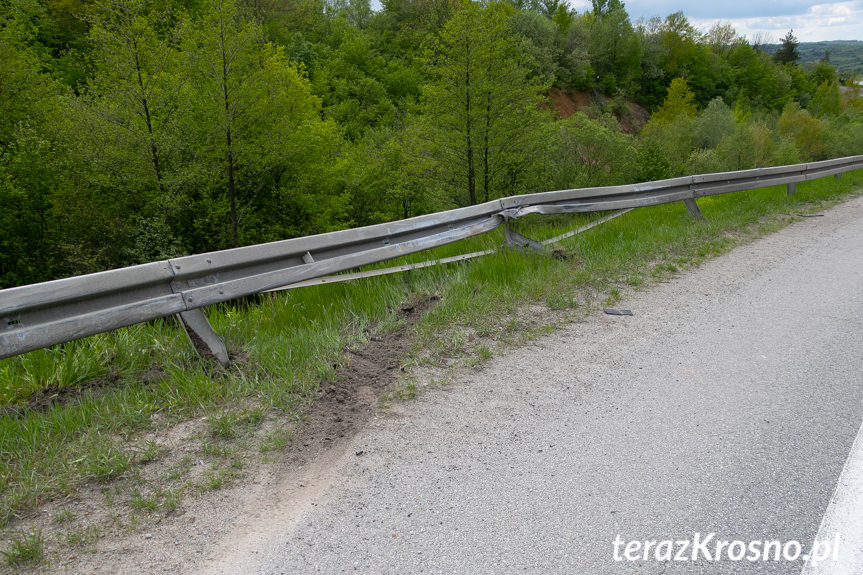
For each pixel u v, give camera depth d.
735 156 44.81
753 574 2.15
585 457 2.99
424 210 24.86
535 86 14.95
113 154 17.75
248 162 19.89
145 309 3.81
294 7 70.00
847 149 57.34
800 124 57.81
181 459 2.98
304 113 21.67
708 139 51.91
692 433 3.22
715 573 2.16
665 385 3.88
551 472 2.85
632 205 8.75
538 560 2.24
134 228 18.45
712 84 100.25
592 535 2.38
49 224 19.41
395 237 5.81
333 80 58.19
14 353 3.24
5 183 17.33
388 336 4.77
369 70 64.19
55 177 18.66
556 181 21.72
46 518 2.51
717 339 4.74
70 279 3.48
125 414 3.34
